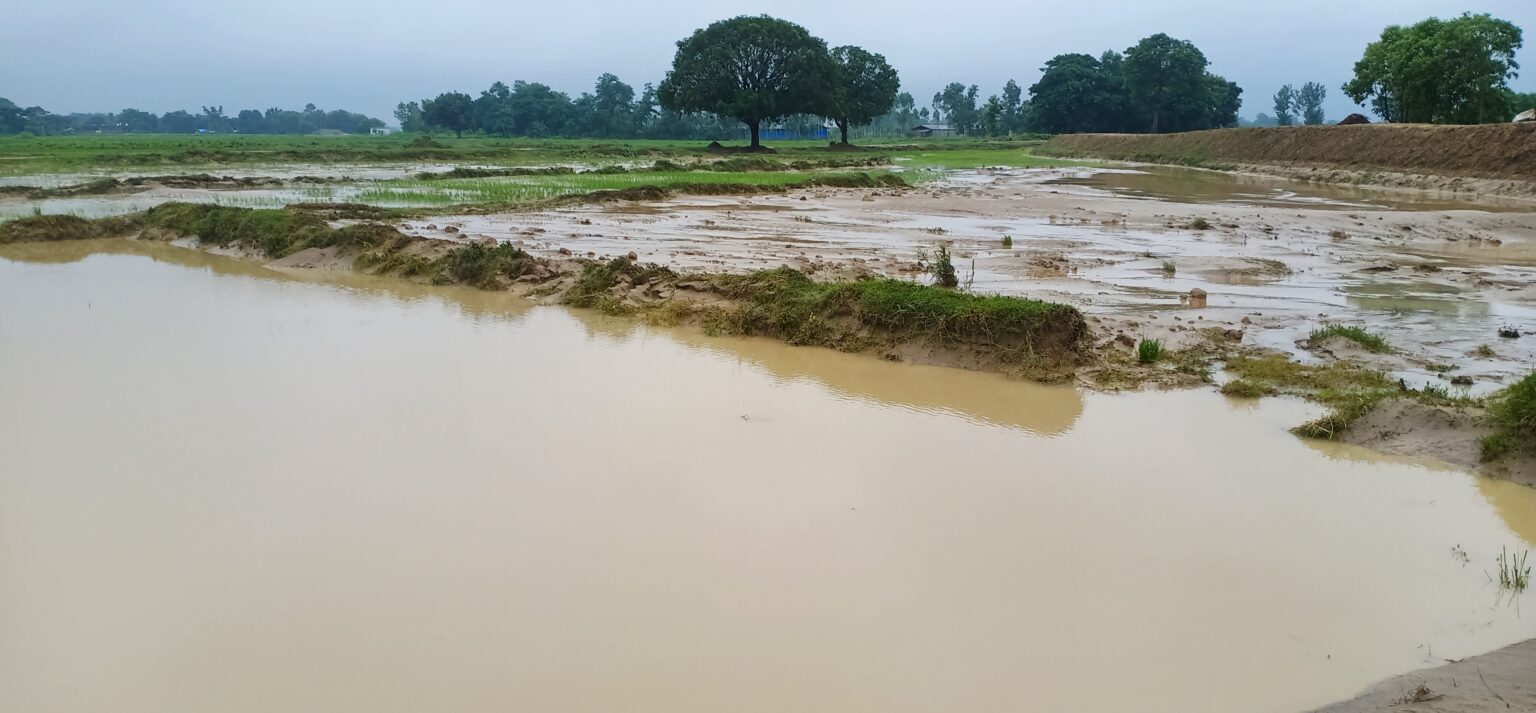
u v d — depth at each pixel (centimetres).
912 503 603
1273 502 616
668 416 768
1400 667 434
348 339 1020
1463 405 744
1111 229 2170
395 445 684
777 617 466
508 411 770
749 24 6819
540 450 679
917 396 852
